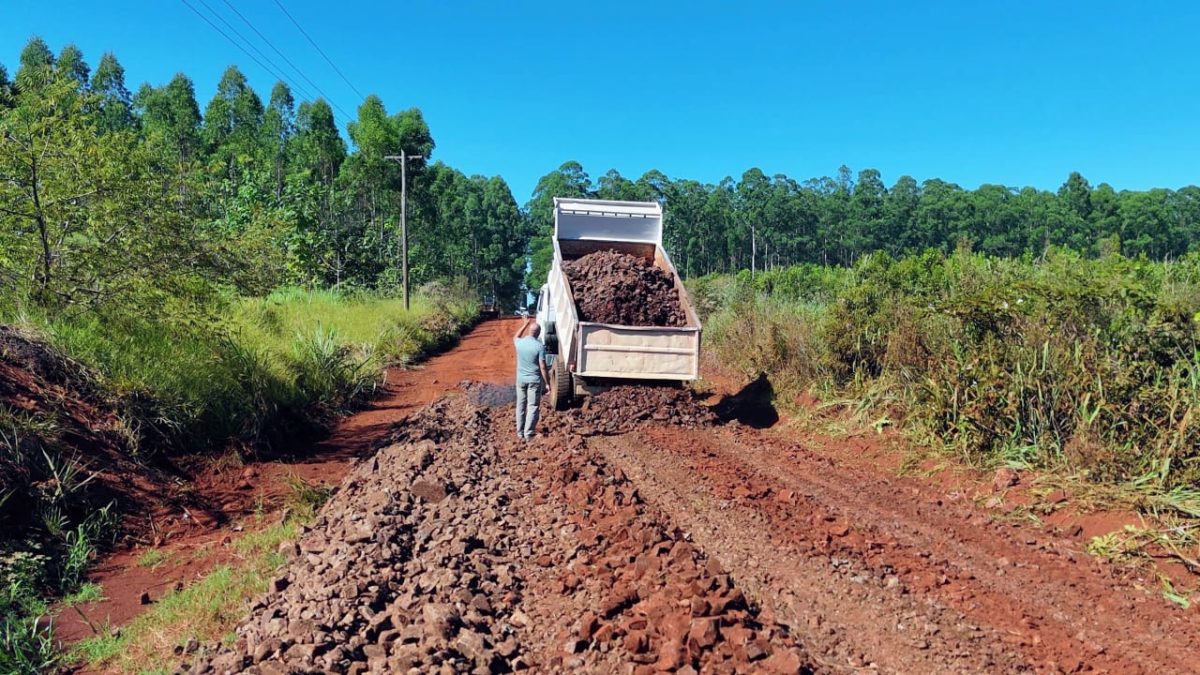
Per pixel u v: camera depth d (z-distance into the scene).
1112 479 6.99
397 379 17.77
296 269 30.31
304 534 6.70
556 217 13.82
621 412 11.18
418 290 46.78
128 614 5.50
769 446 10.02
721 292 22.25
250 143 56.91
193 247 11.01
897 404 10.12
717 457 9.31
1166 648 4.52
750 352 14.29
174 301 10.74
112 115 73.19
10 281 9.84
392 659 4.12
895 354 10.53
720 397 13.38
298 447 10.82
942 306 9.45
